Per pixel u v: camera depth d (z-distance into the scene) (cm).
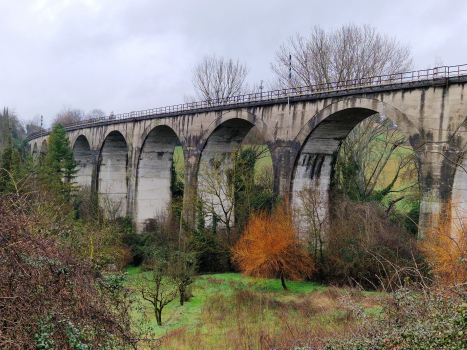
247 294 2661
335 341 1159
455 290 1014
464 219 2030
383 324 1064
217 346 1898
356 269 2620
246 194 3706
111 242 3497
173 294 2608
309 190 2911
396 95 2300
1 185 3466
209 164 3734
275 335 1855
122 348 1135
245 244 3061
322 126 2766
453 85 2067
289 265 2777
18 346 847
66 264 1066
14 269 966
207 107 3588
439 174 2120
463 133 2034
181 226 3662
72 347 961
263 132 3125
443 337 881
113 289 1203
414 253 2267
